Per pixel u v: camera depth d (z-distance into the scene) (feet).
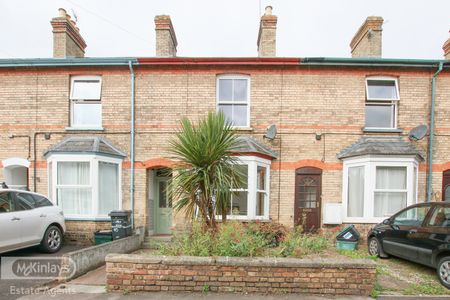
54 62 26.03
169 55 29.71
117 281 13.29
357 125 25.89
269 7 29.32
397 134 25.86
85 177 25.14
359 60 25.39
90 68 26.50
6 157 26.43
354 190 25.36
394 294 13.47
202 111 26.27
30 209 19.67
